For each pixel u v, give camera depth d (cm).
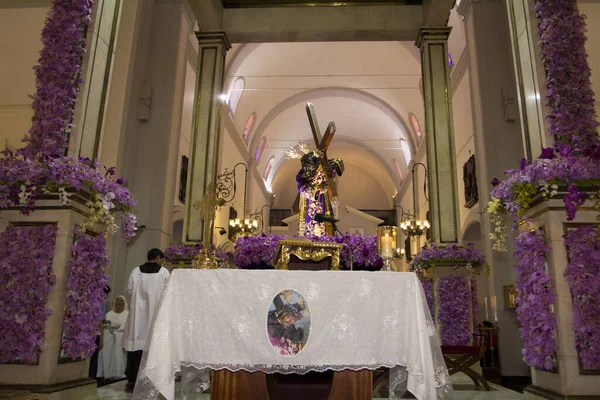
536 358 398
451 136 838
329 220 442
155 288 559
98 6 471
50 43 439
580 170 382
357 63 1828
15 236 389
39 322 369
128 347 546
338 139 2680
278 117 2247
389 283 304
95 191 412
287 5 929
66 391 376
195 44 1205
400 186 2577
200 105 878
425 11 889
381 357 293
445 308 753
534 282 401
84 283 402
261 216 2423
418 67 1683
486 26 956
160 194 896
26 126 968
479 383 663
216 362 289
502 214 455
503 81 928
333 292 300
